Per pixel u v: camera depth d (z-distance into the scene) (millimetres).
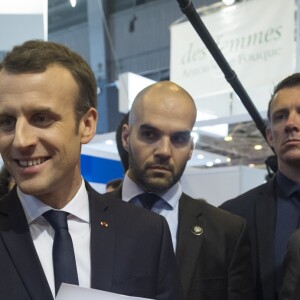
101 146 4066
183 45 3016
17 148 816
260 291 1564
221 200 3740
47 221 921
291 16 2666
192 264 1360
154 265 975
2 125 851
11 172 868
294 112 1590
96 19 5863
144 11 6500
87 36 5871
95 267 902
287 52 2658
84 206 969
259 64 2732
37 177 846
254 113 1999
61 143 853
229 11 2875
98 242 936
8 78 833
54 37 5504
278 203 1666
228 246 1427
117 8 6555
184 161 1459
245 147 4453
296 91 1598
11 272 850
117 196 1545
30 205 919
